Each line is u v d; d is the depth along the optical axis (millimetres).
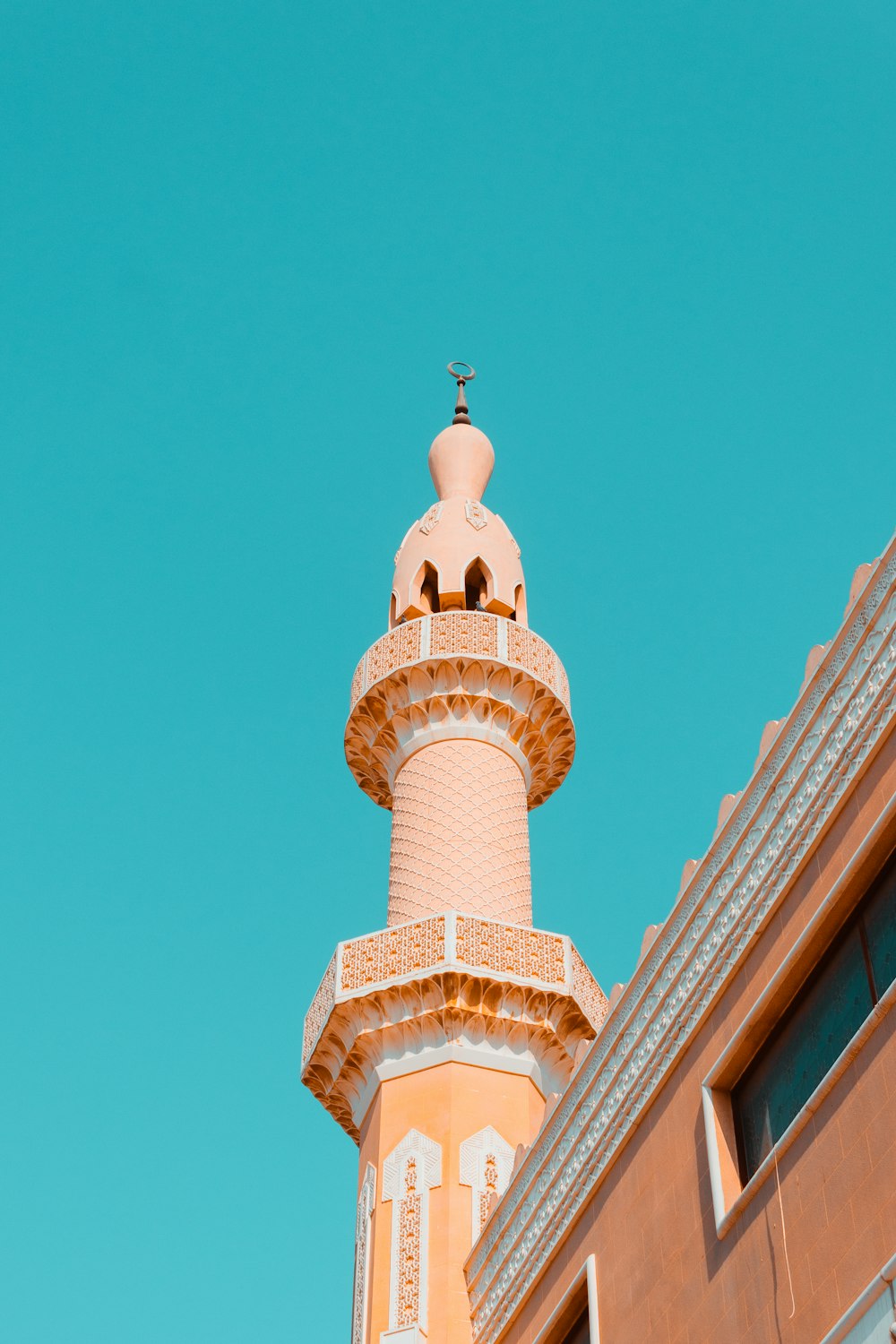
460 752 31188
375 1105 27516
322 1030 28344
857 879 15039
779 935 16188
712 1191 16078
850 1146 14289
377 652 32625
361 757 32875
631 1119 18141
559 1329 18875
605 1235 18203
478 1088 27016
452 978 27391
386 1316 24859
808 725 16219
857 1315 13609
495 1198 25859
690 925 17672
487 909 29328
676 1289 16391
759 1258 15164
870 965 14883
